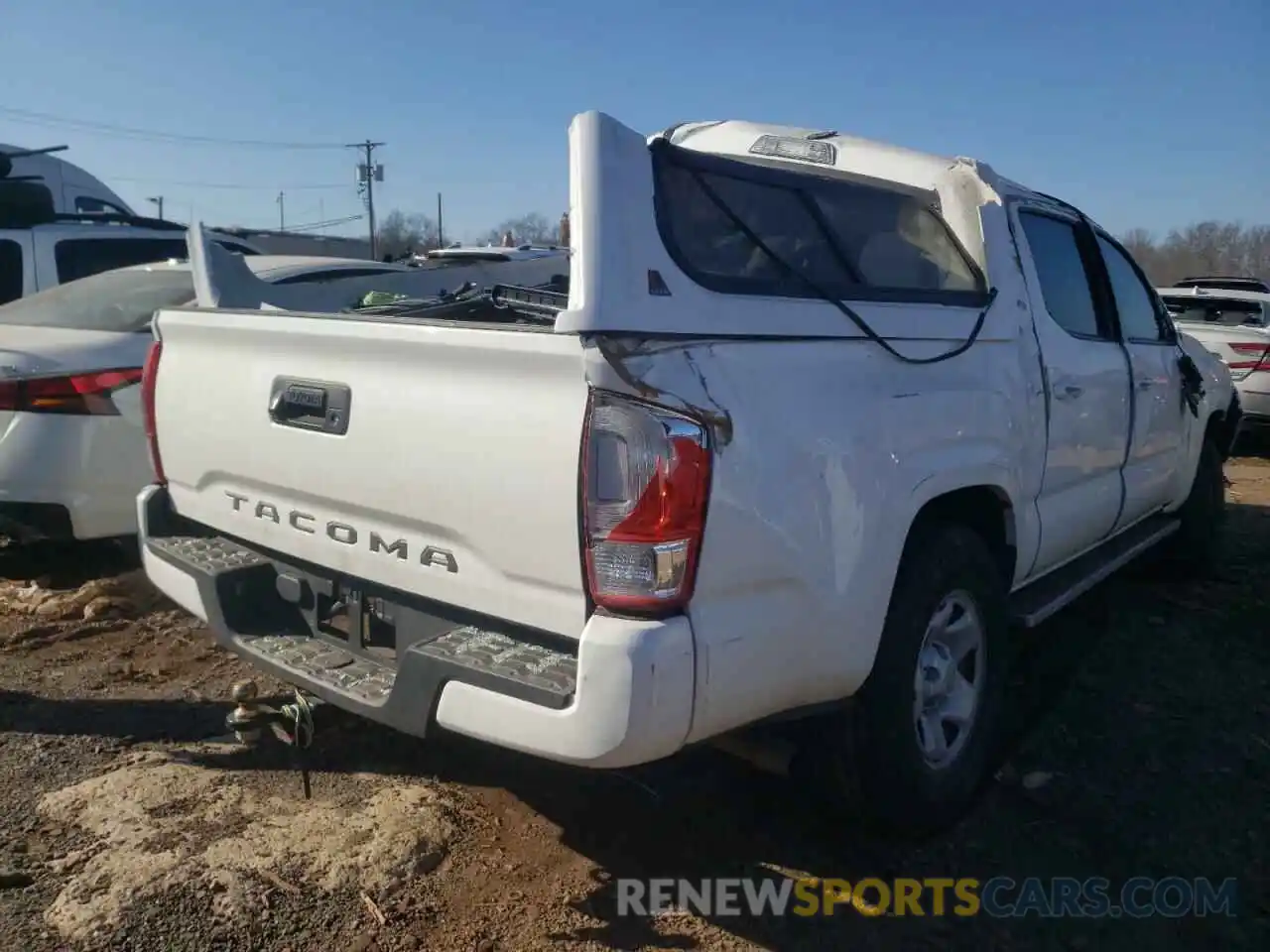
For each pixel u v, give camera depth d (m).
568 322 2.43
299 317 3.14
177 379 3.71
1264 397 11.48
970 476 3.46
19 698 4.23
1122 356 4.81
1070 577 4.57
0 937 2.80
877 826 3.33
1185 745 4.21
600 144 2.52
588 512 2.51
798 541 2.73
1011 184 4.29
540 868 3.21
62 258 7.59
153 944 2.80
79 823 3.33
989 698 3.67
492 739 2.63
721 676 2.59
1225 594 6.19
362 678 3.08
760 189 3.29
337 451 3.07
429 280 7.09
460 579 2.84
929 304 3.43
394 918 2.94
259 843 3.23
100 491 5.27
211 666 4.62
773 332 2.80
